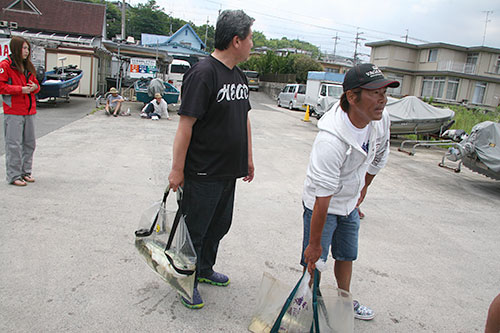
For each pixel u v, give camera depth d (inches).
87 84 630.5
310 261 82.4
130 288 105.7
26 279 104.7
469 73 1305.4
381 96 73.2
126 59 725.9
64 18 1060.5
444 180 298.7
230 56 90.7
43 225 140.5
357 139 78.3
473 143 274.4
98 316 92.0
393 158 378.6
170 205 174.6
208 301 103.4
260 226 162.1
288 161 304.5
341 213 85.7
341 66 2116.1
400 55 1373.0
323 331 83.9
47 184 188.2
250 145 110.0
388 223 184.4
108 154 265.4
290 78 1144.2
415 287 123.8
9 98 170.2
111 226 145.7
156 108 477.7
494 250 163.3
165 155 277.7
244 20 88.1
